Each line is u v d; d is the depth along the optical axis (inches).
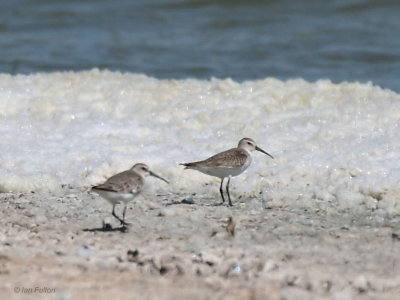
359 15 1738.4
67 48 1475.1
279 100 779.4
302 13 1768.0
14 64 1327.5
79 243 463.8
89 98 791.7
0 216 531.2
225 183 626.2
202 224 513.0
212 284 395.9
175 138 705.0
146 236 482.9
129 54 1416.1
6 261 428.5
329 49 1414.9
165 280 402.6
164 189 618.5
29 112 765.9
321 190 592.4
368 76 1193.4
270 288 387.9
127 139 703.1
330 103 767.7
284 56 1370.6
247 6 1825.8
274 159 655.8
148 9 1852.9
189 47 1466.5
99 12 1829.5
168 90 807.7
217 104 773.9
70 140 700.0
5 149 679.1
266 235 486.0
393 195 585.6
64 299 373.4
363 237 485.1
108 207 558.9
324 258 438.6
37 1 1940.2
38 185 615.5
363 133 697.0
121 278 405.1
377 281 401.4
